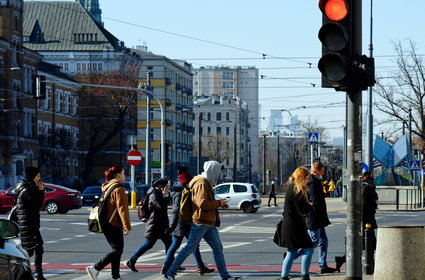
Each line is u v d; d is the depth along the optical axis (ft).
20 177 334.65
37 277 60.95
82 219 153.28
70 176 411.34
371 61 46.96
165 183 69.26
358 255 49.65
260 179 511.40
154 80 510.17
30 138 348.59
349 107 48.80
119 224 56.24
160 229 68.69
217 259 58.80
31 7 479.00
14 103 333.21
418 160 234.17
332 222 149.18
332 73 45.50
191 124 597.52
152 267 72.95
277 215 177.58
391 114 276.62
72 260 80.33
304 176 56.29
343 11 45.42
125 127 447.42
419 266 51.85
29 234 60.08
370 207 74.69
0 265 36.04
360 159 49.11
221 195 191.21
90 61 454.81
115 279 57.11
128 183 229.86
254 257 82.79
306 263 57.16
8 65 331.77
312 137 192.54
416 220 156.87
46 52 458.09
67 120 412.77
